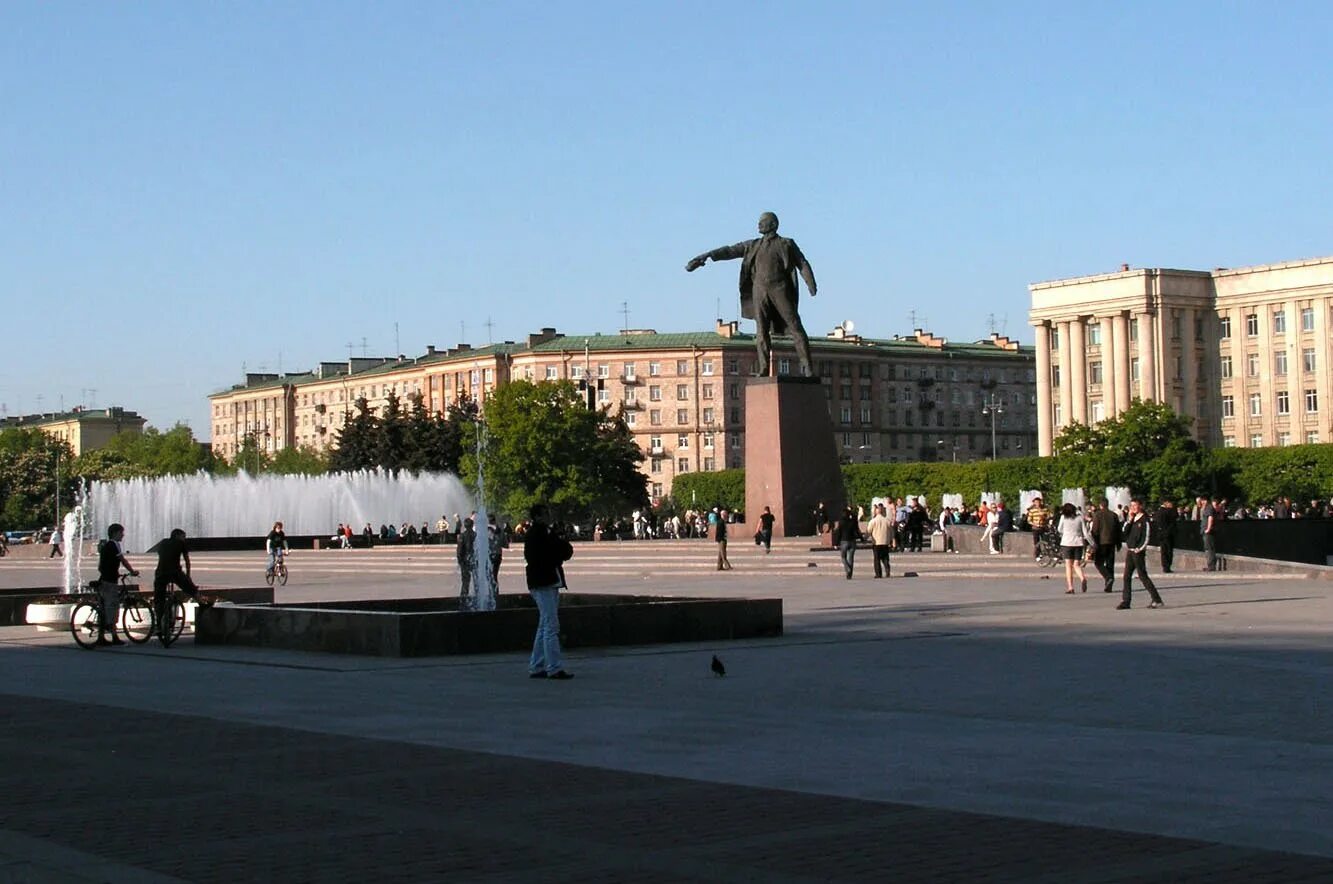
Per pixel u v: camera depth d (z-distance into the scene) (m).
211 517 117.00
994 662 21.86
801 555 52.44
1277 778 12.37
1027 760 13.37
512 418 122.69
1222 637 25.25
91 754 14.57
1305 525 54.78
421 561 67.62
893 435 194.88
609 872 9.40
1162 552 45.00
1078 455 119.88
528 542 20.78
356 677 21.45
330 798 12.05
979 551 58.25
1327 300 156.38
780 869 9.38
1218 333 165.62
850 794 11.85
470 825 10.90
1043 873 9.14
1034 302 173.00
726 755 13.88
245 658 24.70
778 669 21.38
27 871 9.64
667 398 182.50
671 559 55.69
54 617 32.19
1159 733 14.91
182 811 11.62
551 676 20.70
